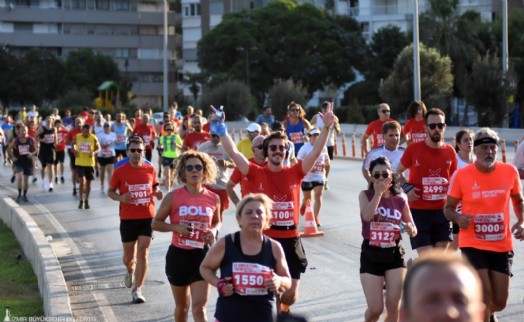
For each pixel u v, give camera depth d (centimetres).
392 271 858
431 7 6981
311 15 8775
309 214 1688
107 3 11738
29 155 2389
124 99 10194
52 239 1739
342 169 3256
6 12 11369
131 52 11844
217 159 1534
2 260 1533
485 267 888
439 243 1066
